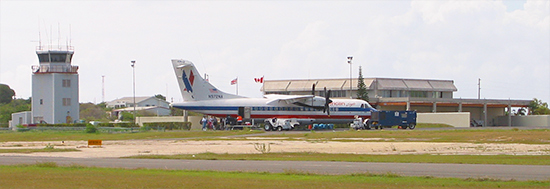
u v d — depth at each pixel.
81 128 68.88
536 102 115.62
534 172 22.33
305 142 43.97
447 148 36.91
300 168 23.92
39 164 24.06
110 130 65.94
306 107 70.38
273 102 69.12
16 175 20.56
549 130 63.53
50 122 81.38
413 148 36.91
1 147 39.84
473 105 96.88
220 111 67.62
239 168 24.00
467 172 22.36
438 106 99.25
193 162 26.88
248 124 69.69
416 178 20.27
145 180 19.27
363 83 101.69
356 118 72.25
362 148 37.00
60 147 39.09
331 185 18.34
